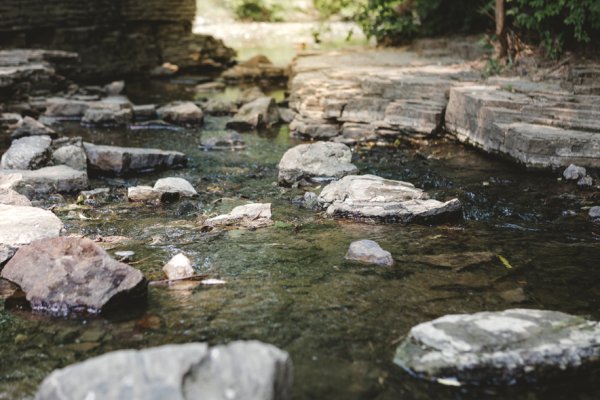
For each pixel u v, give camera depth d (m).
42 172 7.30
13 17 14.39
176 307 4.45
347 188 6.71
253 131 10.84
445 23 15.37
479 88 9.60
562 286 4.83
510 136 8.09
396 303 4.51
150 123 11.18
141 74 17.97
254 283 4.82
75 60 14.23
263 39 27.86
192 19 19.67
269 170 8.33
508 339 3.70
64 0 15.76
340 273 5.00
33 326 4.20
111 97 13.06
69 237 4.86
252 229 6.02
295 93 11.95
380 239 5.77
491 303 4.53
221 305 4.47
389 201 6.45
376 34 16.00
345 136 9.96
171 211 6.60
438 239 5.79
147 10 18.20
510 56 10.97
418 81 10.35
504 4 10.91
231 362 2.76
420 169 8.15
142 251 5.44
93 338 4.05
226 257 5.33
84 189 7.26
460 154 8.81
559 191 7.16
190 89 15.86
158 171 8.27
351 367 3.72
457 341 3.68
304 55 15.25
